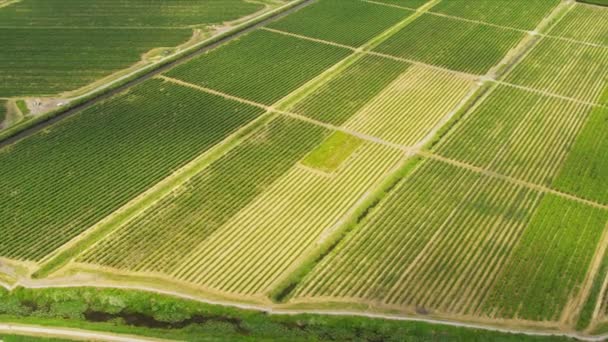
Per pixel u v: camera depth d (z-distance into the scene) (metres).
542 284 68.00
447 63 114.12
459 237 74.19
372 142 91.94
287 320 65.00
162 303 67.06
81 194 81.69
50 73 111.75
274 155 89.12
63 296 68.31
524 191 81.69
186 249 73.25
